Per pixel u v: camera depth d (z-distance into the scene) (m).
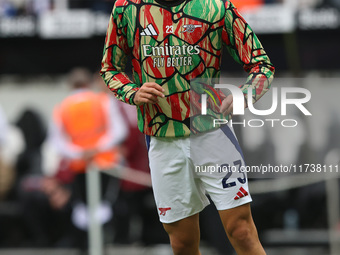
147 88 12.44
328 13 24.27
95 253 20.77
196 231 13.64
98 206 20.81
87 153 22.78
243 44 12.89
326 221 22.61
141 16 12.87
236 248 13.16
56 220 24.47
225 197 12.95
